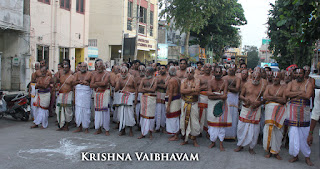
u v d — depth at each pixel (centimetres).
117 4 2592
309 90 569
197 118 674
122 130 775
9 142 672
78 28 2069
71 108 811
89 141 704
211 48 4291
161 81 816
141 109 742
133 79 759
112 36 2631
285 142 714
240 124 642
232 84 747
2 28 1441
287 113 600
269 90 609
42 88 813
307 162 580
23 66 1606
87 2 2141
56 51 1841
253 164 570
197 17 2706
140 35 2905
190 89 656
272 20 2000
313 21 694
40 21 1709
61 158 569
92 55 2330
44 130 808
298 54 1744
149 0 3025
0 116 973
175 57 3653
